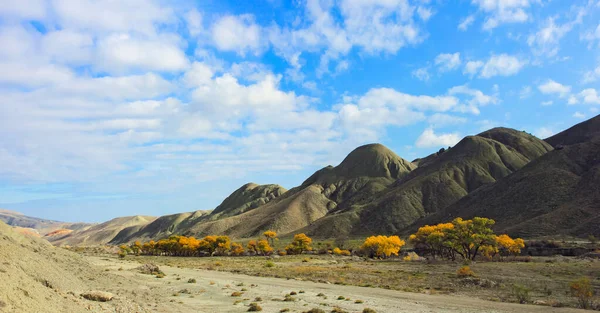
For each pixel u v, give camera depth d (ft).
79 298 76.02
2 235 102.01
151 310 81.87
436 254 366.84
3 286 54.90
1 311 47.85
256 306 93.86
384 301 110.01
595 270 189.16
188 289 135.33
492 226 443.73
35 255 93.61
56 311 58.18
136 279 159.22
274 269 236.22
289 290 134.82
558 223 370.94
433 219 554.05
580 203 396.98
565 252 291.38
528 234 367.25
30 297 57.77
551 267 210.59
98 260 269.85
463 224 304.09
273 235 545.85
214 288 138.92
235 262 320.09
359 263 300.61
